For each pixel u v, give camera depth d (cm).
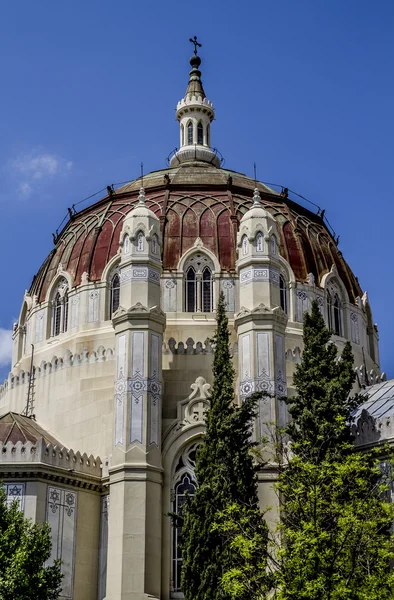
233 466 4612
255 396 4850
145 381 5372
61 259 6800
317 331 5200
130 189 7156
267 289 5662
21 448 5244
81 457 5509
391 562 4416
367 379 6444
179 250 6384
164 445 5419
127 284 5641
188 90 8175
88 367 6088
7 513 4512
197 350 5941
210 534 4453
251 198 6900
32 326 6706
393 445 4716
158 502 5172
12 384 6612
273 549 4497
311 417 4722
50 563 5128
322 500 3928
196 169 7425
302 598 3697
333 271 6762
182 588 4481
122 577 4925
